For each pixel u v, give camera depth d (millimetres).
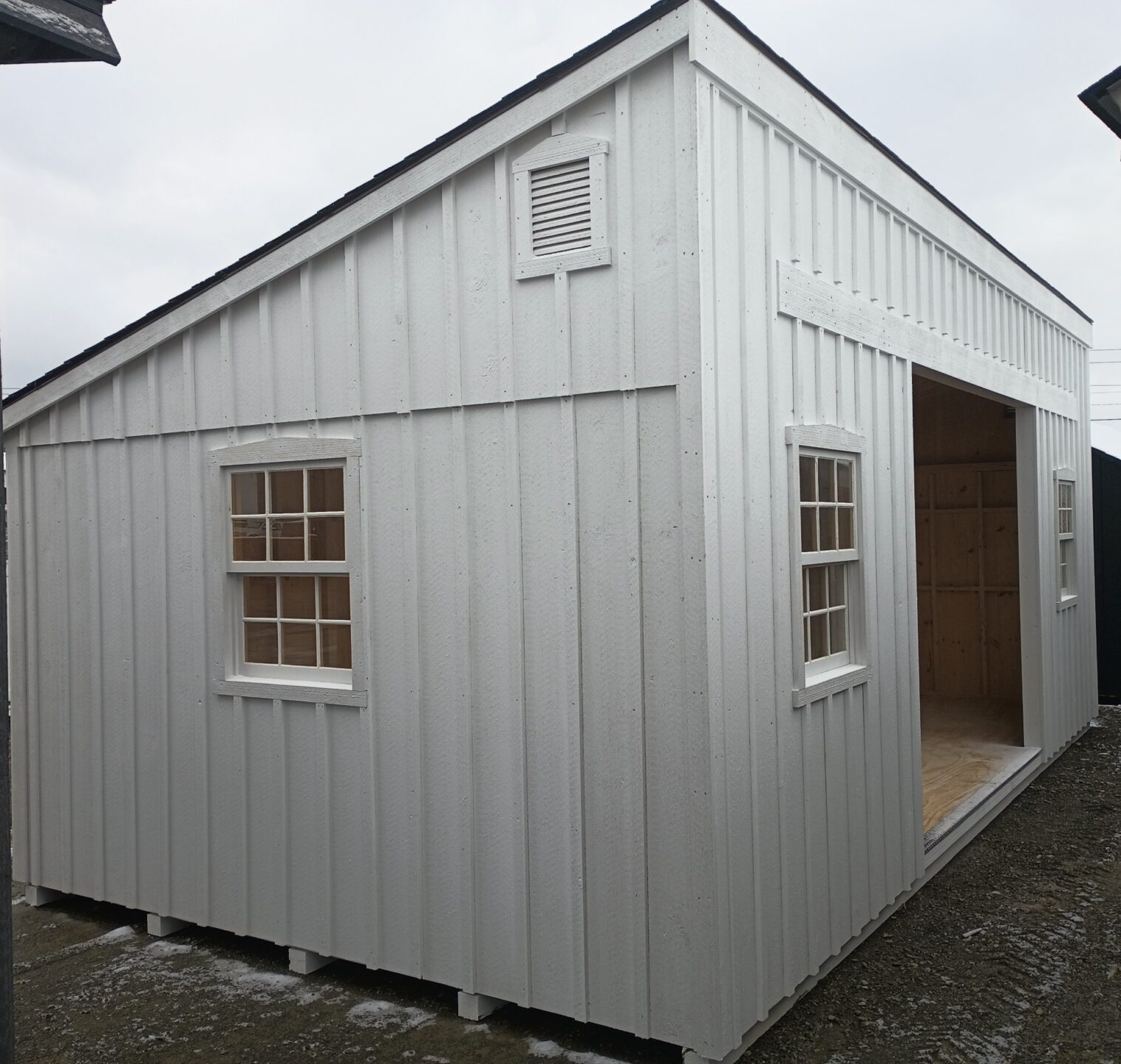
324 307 4449
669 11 3457
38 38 2051
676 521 3531
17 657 5664
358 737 4379
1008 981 4289
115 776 5223
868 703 4797
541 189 3838
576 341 3756
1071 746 8977
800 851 4066
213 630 4832
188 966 4672
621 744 3664
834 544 4574
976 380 6570
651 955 3584
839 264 4609
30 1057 3826
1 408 1774
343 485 4480
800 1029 3865
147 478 5070
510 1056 3691
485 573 4012
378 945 4305
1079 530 9414
